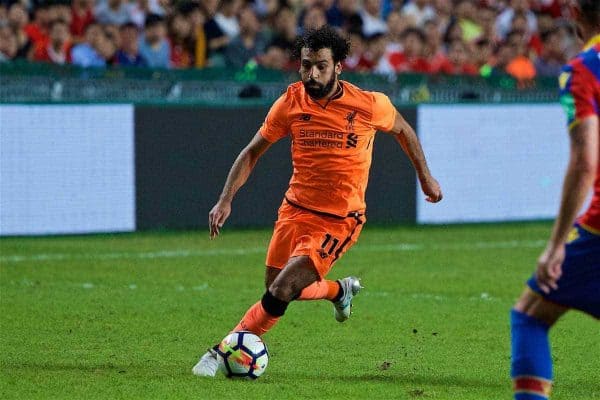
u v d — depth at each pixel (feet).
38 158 163.63
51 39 180.55
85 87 166.09
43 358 87.76
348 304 89.40
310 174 80.94
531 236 176.35
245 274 136.15
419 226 185.16
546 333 62.34
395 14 216.74
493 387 79.46
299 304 114.93
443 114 185.26
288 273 79.51
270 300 79.61
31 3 192.85
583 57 59.52
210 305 114.52
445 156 186.29
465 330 102.27
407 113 181.68
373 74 179.93
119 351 91.15
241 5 205.98
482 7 243.81
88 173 166.91
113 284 127.24
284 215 82.23
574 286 60.95
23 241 161.58
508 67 216.54
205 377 80.64
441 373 84.23
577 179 57.41
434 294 122.72
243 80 175.83
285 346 94.38
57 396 74.49
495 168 191.21
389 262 147.02
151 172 171.01
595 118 58.23
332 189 80.69
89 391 75.92
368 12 222.07
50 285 126.11
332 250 80.94
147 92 170.19
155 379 80.02
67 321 104.47
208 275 135.03
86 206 167.32
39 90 163.22
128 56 185.98
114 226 169.27
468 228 184.96
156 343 94.89
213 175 174.91
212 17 197.47
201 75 173.06
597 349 94.02
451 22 220.64
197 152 173.58
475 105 188.34
